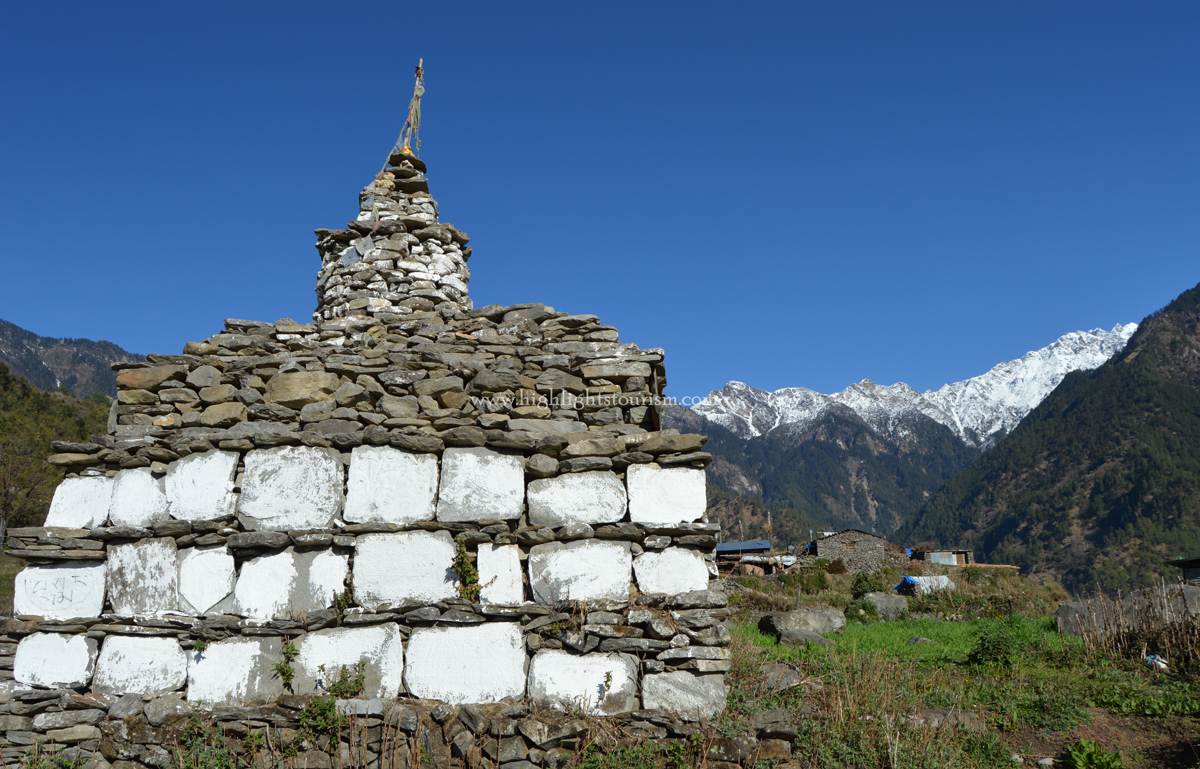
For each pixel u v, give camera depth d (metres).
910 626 15.55
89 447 6.80
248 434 6.79
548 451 6.74
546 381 7.51
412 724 5.99
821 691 7.68
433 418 7.05
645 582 6.38
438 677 6.22
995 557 143.88
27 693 6.27
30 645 6.45
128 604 6.54
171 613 6.46
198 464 6.77
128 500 6.73
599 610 6.24
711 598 6.26
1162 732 7.51
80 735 6.20
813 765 6.31
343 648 6.32
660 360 7.66
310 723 6.07
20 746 6.20
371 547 6.50
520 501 6.62
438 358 7.39
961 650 11.80
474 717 6.00
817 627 14.41
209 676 6.32
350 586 6.48
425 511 6.60
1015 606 21.97
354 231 10.05
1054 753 7.12
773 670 7.79
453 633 6.31
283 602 6.43
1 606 17.47
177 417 7.16
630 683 6.17
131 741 6.15
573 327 7.98
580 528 6.43
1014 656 10.24
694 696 6.13
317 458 6.73
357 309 9.10
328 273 10.03
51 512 6.70
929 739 6.87
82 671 6.38
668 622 6.23
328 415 6.95
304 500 6.64
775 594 31.12
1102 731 7.66
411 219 10.10
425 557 6.46
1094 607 12.39
